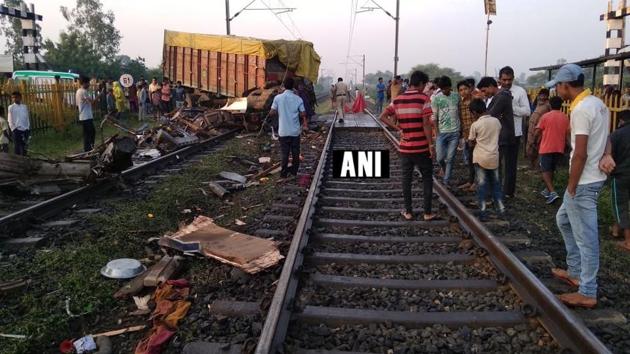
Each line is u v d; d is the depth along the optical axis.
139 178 9.87
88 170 8.21
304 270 4.91
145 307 4.41
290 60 19.92
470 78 8.77
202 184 9.51
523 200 8.16
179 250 5.48
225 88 21.27
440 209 7.19
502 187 8.43
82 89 13.00
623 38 20.72
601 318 4.01
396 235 6.20
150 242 6.13
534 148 11.01
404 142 6.67
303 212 6.59
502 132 7.86
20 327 3.93
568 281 4.75
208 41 21.84
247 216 7.39
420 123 6.56
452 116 8.73
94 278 4.93
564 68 4.14
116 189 8.69
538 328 3.83
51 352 3.76
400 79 20.72
